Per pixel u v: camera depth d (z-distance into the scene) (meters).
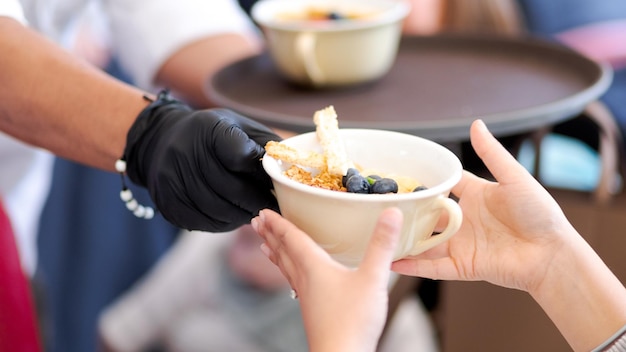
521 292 1.09
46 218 1.54
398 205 0.74
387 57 1.14
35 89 0.94
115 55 1.46
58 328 1.57
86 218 1.54
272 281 1.30
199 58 1.26
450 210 0.75
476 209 0.85
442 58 1.22
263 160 0.79
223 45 1.28
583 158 2.08
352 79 1.12
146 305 1.39
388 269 0.74
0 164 1.27
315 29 1.08
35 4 1.21
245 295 1.31
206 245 1.34
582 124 1.78
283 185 0.76
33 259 1.41
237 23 1.33
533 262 0.84
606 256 1.08
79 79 0.94
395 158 0.82
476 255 0.85
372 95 1.11
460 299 1.11
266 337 1.29
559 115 1.02
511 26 1.75
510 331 1.10
